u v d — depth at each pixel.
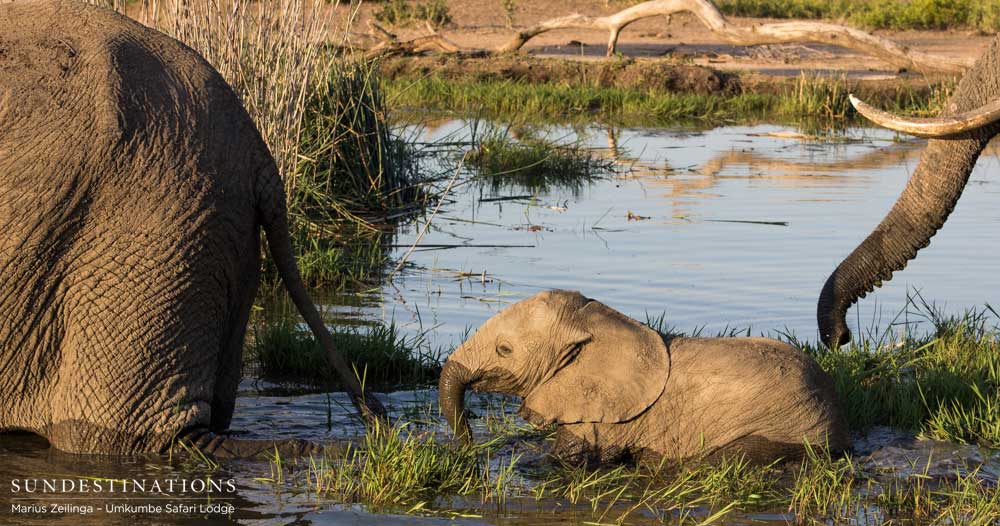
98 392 8.32
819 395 8.51
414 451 8.16
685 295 13.18
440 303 13.06
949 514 7.52
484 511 7.65
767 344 8.66
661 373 8.48
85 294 8.29
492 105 30.22
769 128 28.75
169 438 8.43
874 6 53.03
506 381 8.70
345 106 18.02
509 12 46.84
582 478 8.15
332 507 7.69
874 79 32.66
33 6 8.79
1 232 8.21
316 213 16.98
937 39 45.53
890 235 10.80
